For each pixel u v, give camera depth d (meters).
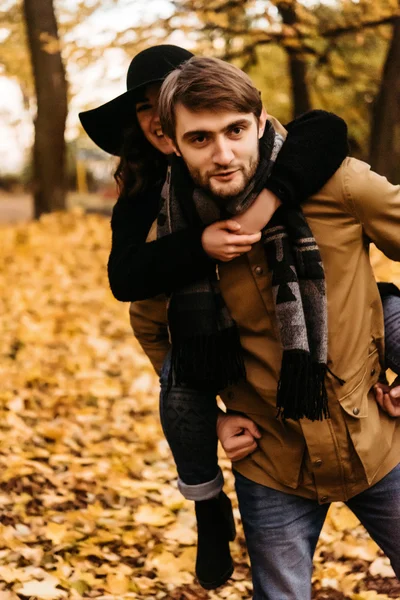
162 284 1.97
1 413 4.71
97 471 4.08
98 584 3.07
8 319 6.88
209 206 1.89
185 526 3.65
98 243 10.38
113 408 5.10
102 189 30.36
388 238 1.96
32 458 4.20
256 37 8.18
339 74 10.10
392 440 2.11
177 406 2.22
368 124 11.55
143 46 8.32
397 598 3.10
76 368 5.77
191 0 7.89
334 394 1.98
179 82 1.79
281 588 2.06
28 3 12.20
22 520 3.52
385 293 2.19
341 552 3.46
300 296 1.90
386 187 1.93
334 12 8.30
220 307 2.01
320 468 2.02
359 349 2.00
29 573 3.01
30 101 15.71
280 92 12.69
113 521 3.59
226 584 3.24
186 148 1.82
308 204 1.95
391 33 9.08
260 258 1.96
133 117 2.27
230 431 2.11
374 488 2.08
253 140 1.82
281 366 1.91
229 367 2.01
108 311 7.45
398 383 2.10
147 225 2.23
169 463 4.36
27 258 9.41
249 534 2.12
